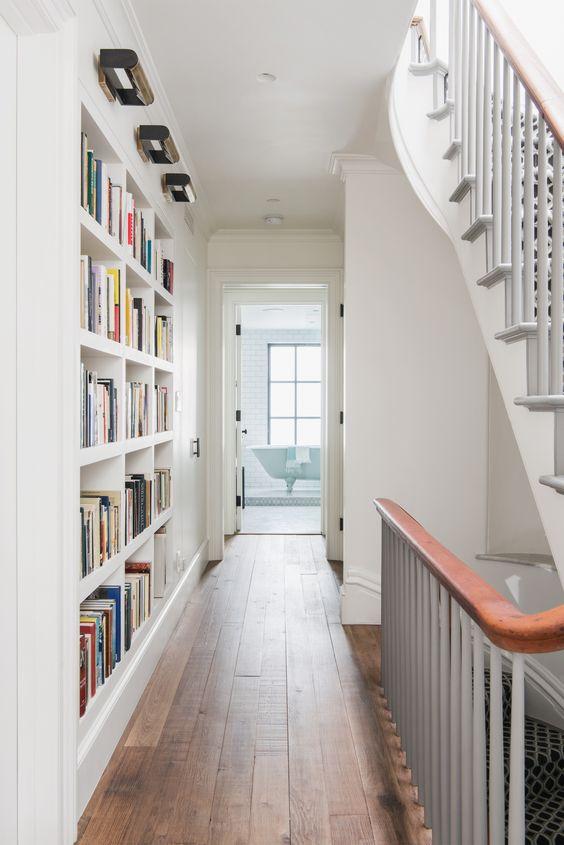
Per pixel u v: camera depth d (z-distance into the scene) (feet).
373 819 6.33
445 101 9.39
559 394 5.89
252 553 18.69
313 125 11.18
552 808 7.07
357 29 8.35
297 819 6.31
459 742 4.95
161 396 11.13
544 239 6.10
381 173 12.48
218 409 17.81
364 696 9.16
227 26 8.27
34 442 5.68
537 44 11.81
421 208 12.47
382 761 7.43
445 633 5.30
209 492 17.79
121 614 8.02
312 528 22.95
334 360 17.78
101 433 7.30
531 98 6.16
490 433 12.41
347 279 12.53
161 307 11.80
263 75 9.53
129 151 8.38
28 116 5.65
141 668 9.09
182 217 13.12
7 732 5.57
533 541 12.09
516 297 6.79
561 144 5.41
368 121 11.00
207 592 14.53
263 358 34.53
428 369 12.47
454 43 8.82
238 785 6.91
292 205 15.51
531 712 9.91
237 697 9.10
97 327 7.09
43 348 5.67
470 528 12.42
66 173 5.74
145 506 9.78
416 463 12.48
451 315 12.46
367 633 11.87
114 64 6.68
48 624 5.70
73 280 5.84
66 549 5.83
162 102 10.05
